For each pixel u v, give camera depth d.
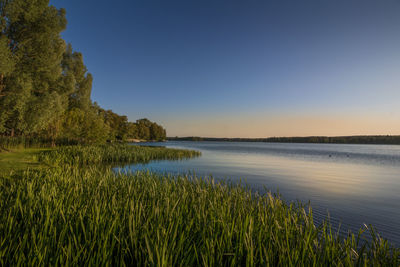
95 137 35.41
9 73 16.39
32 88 19.11
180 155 30.42
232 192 6.99
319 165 23.62
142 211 4.33
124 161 22.38
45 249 2.69
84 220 3.77
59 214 3.83
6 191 5.62
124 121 103.50
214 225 3.82
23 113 17.59
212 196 6.02
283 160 29.17
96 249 3.04
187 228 3.62
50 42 19.52
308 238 3.32
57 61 20.89
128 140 110.12
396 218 6.77
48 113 18.89
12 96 16.81
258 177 14.62
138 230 3.45
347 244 3.37
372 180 14.43
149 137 147.12
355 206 8.14
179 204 4.87
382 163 26.52
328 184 12.73
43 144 31.45
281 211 4.98
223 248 3.15
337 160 30.55
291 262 2.83
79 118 35.53
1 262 2.60
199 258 3.12
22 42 17.84
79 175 8.11
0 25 16.70
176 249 2.96
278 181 13.29
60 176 7.75
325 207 7.98
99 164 19.08
